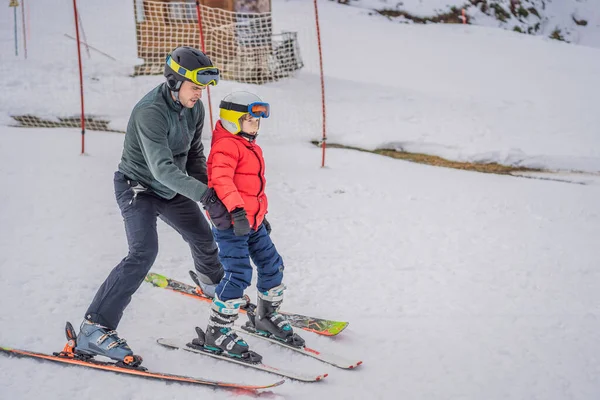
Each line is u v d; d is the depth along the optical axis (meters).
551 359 3.41
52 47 11.55
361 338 3.61
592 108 10.09
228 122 3.13
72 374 3.13
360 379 3.17
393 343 3.55
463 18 17.44
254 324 3.56
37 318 3.69
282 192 6.32
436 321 3.83
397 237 5.28
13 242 4.74
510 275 4.55
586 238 5.39
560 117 9.58
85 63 10.55
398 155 8.13
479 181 7.10
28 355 3.25
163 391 3.01
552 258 4.90
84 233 4.99
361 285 4.33
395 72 11.80
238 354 3.25
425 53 13.56
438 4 17.45
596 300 4.17
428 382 3.17
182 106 3.17
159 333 3.58
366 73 11.58
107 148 7.34
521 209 6.14
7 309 3.77
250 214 3.22
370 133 8.52
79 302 3.91
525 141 8.49
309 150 7.98
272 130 8.51
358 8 17.08
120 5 15.05
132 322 3.69
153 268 4.47
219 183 3.07
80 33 12.70
